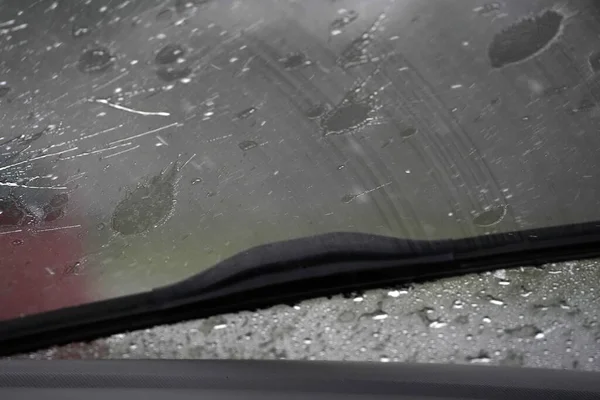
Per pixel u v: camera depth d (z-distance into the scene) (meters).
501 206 0.67
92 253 0.66
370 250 0.66
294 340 0.63
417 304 0.64
